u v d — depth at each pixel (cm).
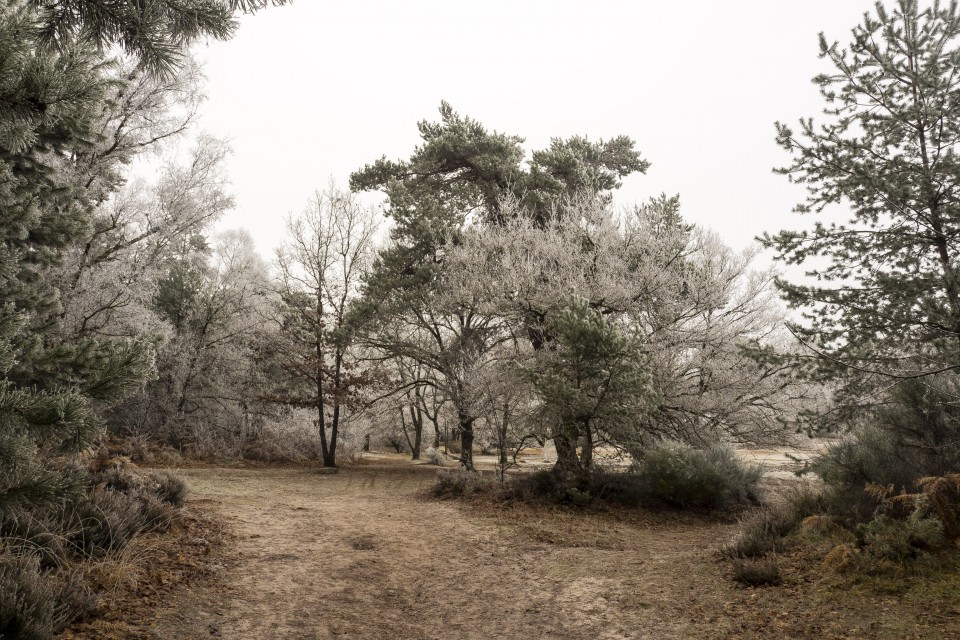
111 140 1581
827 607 543
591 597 654
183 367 2484
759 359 877
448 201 2377
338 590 663
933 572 564
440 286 2069
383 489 1694
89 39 400
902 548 598
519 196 2125
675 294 1670
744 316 1688
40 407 359
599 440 1516
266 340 2841
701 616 567
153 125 1770
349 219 2697
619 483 1263
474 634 566
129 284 1852
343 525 1008
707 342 1662
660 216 1811
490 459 3300
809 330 827
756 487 1292
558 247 1744
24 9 353
